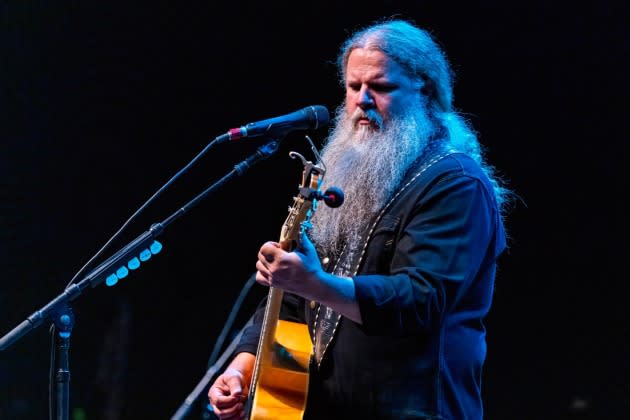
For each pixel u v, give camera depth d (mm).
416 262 2584
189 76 7680
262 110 7609
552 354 7434
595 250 7230
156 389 8180
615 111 6875
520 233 7340
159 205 8086
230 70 7570
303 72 7359
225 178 3061
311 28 7266
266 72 7477
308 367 2838
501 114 6996
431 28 6859
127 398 8086
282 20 7285
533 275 7410
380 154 2838
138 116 7895
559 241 7285
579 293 7340
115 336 7742
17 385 8156
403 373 2660
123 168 8047
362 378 2699
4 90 7855
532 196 7188
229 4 7398
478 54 6867
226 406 3020
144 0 7578
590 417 7281
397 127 2871
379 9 7000
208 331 8242
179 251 8180
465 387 2746
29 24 7680
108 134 7980
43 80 7844
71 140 8023
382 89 2906
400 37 2947
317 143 7504
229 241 8094
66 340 2998
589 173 7062
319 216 3025
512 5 6723
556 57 6809
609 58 6730
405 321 2477
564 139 7004
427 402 2639
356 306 2461
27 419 8125
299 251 2500
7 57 7758
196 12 7488
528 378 7488
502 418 7508
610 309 7281
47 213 8164
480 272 2812
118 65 7777
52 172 8086
